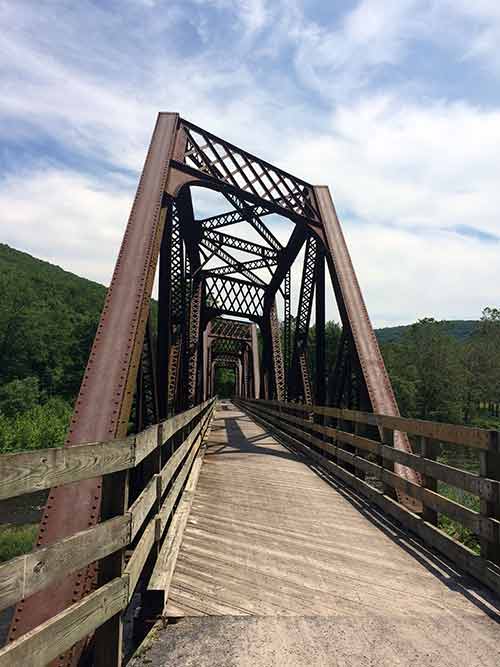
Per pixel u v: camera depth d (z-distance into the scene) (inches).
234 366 2561.5
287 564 171.9
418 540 200.8
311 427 430.9
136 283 292.5
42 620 126.3
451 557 175.2
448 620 130.0
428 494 197.5
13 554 565.0
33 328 2842.0
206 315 944.3
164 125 409.1
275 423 695.1
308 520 229.5
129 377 241.9
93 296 4869.6
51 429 1643.7
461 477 169.8
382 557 180.4
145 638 119.4
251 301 959.0
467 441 167.2
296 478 331.6
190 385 687.1
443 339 2539.4
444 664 108.3
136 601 193.6
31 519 693.9
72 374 2888.8
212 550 184.1
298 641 118.9
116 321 269.1
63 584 131.9
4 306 2942.9
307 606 138.5
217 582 154.5
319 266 541.0
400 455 230.4
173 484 199.6
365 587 152.3
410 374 2385.6
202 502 256.1
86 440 210.5
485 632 123.3
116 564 103.0
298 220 517.3
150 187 358.9
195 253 705.6
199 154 433.4
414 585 154.0
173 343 454.3
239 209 504.1
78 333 3097.9
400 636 121.3
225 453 448.1
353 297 460.4
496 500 146.8
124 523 104.9
